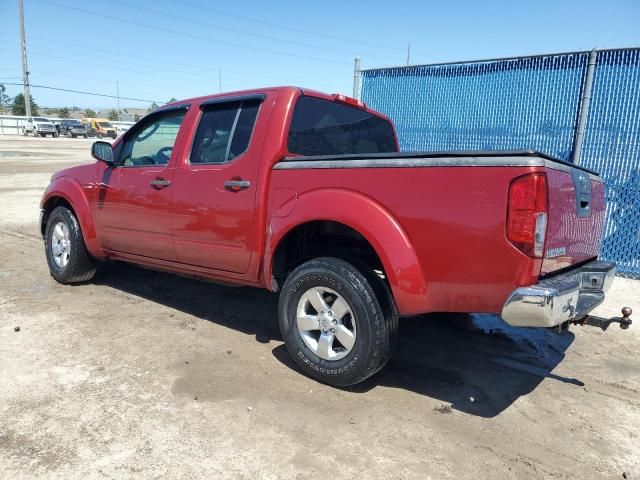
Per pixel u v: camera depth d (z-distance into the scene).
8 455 2.70
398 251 3.12
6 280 5.88
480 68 7.66
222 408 3.21
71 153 29.81
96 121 59.62
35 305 5.04
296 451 2.81
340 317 3.42
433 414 3.26
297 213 3.55
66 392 3.34
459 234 2.94
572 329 4.92
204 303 5.29
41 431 2.91
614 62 6.59
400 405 3.36
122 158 5.10
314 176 3.51
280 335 4.50
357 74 8.80
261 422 3.08
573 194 3.22
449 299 3.05
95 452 2.74
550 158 2.97
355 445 2.88
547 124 7.18
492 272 2.87
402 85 8.42
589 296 3.42
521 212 2.74
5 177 17.14
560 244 3.08
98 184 5.12
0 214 10.41
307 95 4.05
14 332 4.32
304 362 3.62
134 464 2.65
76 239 5.46
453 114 7.97
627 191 6.68
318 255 3.85
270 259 3.77
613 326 4.98
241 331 4.55
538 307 2.71
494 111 7.60
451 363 4.08
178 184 4.32
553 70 7.05
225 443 2.85
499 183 2.80
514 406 3.41
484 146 7.75
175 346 4.14
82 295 5.40
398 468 2.70
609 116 6.70
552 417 3.29
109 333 4.37
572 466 2.79
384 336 3.28
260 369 3.79
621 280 6.62
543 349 4.42
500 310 2.90
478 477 2.65
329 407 3.29
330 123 4.35
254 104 4.04
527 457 2.85
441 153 2.99
